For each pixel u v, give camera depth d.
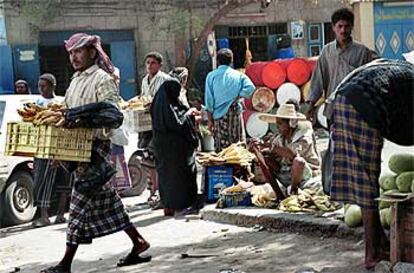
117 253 7.42
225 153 9.59
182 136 9.07
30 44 20.09
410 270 5.36
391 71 5.79
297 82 17.44
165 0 21.64
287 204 8.16
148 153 10.22
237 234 7.80
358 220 6.95
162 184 9.20
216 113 10.54
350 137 5.68
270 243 7.22
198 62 21.69
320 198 8.03
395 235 5.60
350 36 7.64
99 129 6.38
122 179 10.49
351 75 5.88
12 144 6.42
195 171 9.29
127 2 21.41
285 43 23.23
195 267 6.50
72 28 20.94
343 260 6.29
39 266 7.23
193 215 9.15
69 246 6.45
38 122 6.26
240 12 22.86
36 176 9.55
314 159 8.74
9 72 19.83
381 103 5.64
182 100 9.20
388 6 16.30
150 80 10.23
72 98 6.54
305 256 6.56
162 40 21.70
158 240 7.85
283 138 8.80
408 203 5.54
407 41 16.45
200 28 21.41
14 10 19.84
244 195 8.73
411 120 5.76
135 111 9.95
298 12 23.34
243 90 10.50
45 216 9.67
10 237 8.98
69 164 6.54
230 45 23.05
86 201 6.43
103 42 21.38
